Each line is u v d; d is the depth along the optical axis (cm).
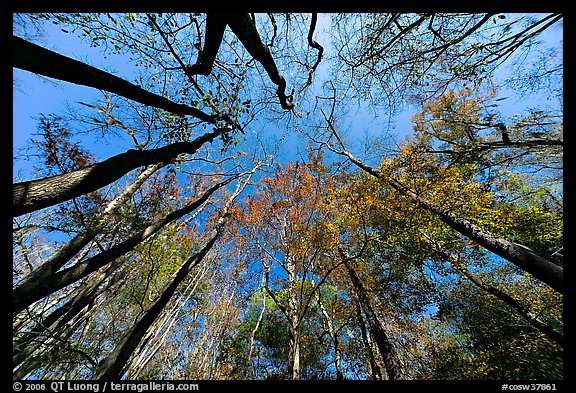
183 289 1210
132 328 456
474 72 620
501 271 1053
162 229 675
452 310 1024
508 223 848
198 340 1308
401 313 920
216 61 603
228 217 1009
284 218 1209
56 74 236
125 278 780
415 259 984
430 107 956
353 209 898
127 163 333
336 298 1089
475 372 795
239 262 1410
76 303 560
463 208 853
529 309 759
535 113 729
